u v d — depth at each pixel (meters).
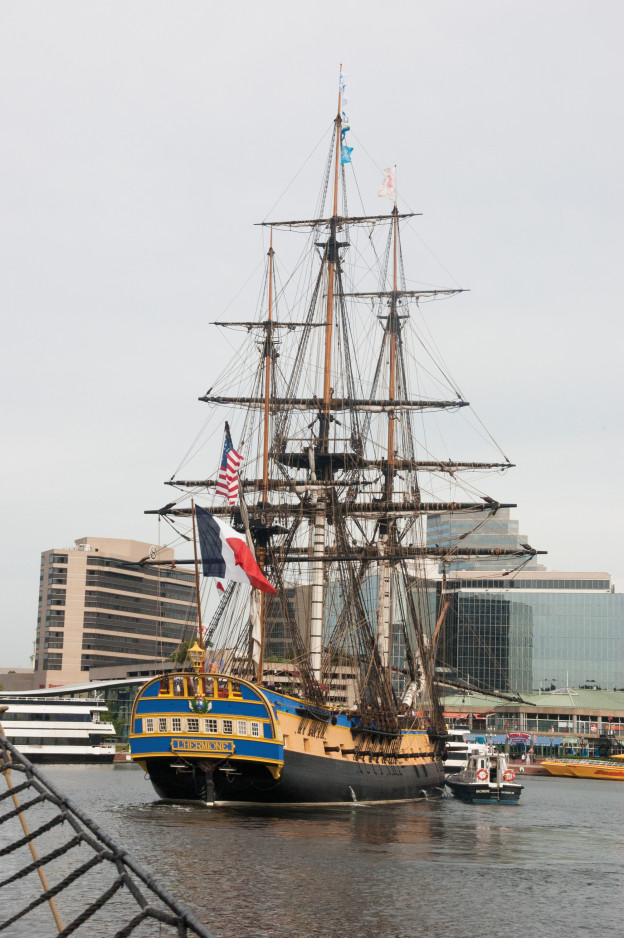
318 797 98.31
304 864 65.69
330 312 132.88
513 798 132.38
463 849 78.81
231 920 50.78
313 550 126.62
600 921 55.09
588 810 128.50
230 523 122.56
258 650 103.75
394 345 149.00
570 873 70.12
